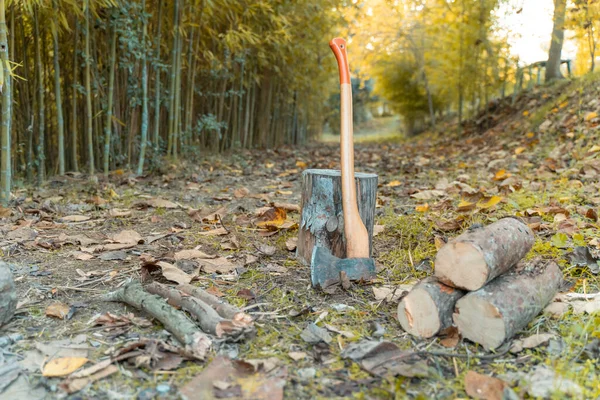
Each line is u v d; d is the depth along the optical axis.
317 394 1.50
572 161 4.96
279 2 7.05
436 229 3.21
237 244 2.90
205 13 6.09
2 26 3.18
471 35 9.52
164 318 1.87
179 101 6.32
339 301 2.19
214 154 7.45
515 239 1.95
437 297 1.84
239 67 8.22
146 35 5.47
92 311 2.05
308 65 9.98
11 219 3.37
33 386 1.53
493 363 1.68
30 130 4.68
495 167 5.57
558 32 9.37
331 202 2.57
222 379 1.52
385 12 12.95
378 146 12.40
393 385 1.53
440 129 13.58
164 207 3.95
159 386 1.52
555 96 8.52
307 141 14.33
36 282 2.33
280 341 1.82
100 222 3.46
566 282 2.28
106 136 5.17
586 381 1.53
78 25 4.93
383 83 15.79
